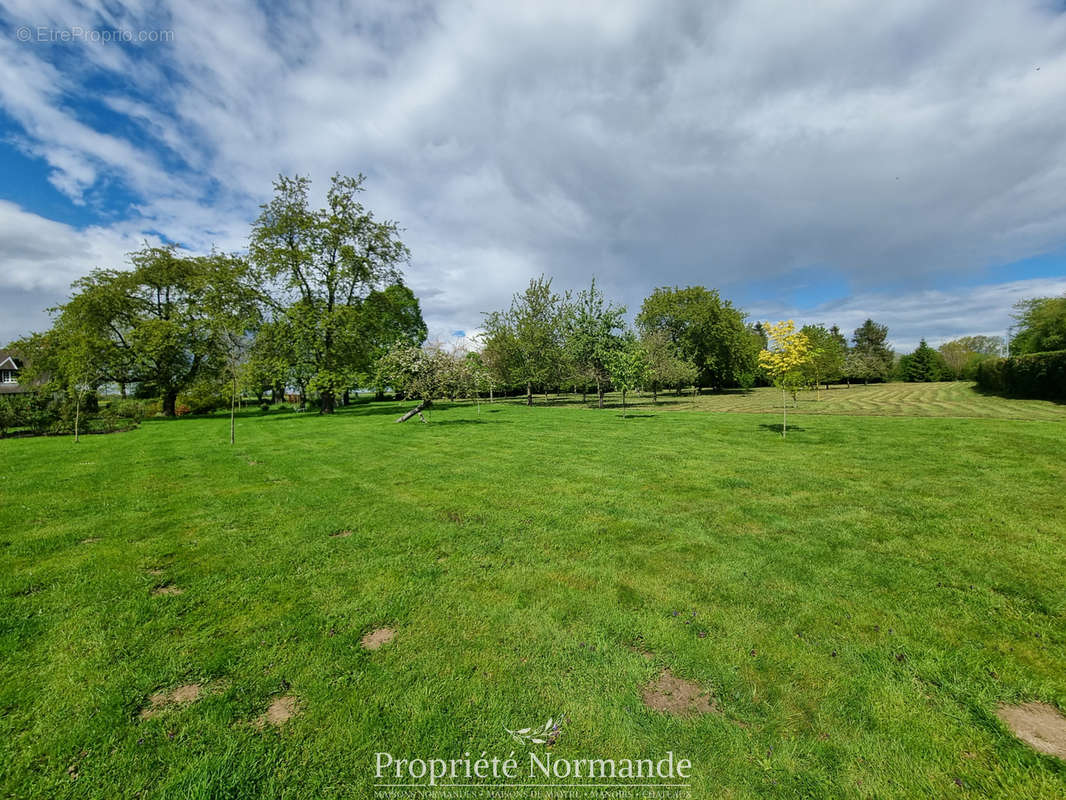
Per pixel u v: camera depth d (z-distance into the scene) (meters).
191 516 6.19
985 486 6.89
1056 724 2.36
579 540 5.08
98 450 13.23
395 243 29.25
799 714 2.44
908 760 2.14
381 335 30.66
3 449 13.98
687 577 4.11
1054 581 3.88
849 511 5.91
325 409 28.73
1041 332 30.69
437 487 7.62
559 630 3.29
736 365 48.06
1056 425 12.98
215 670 2.87
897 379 64.19
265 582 4.15
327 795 2.02
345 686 2.71
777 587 3.88
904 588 3.82
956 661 2.85
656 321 48.72
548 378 31.47
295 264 26.39
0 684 2.75
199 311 31.91
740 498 6.61
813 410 22.41
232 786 2.05
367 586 4.04
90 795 2.01
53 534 5.48
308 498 7.04
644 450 10.84
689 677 2.75
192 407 34.84
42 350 31.25
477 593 3.88
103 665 2.93
